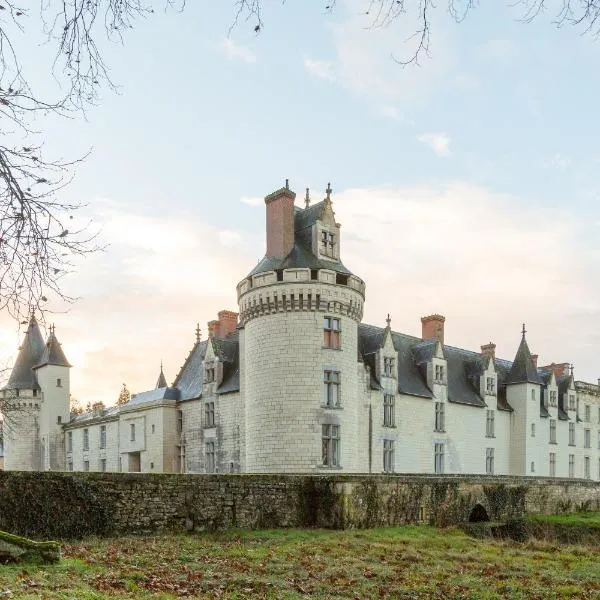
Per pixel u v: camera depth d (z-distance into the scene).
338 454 33.41
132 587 12.99
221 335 47.94
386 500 28.08
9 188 6.88
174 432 46.75
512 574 17.81
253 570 16.61
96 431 54.62
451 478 31.75
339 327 34.56
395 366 43.28
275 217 36.16
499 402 53.97
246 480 25.27
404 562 19.08
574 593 15.52
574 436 61.41
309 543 22.06
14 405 57.84
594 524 31.97
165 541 21.05
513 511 35.00
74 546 19.11
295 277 33.69
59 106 6.63
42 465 58.66
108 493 21.94
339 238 36.88
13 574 12.48
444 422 46.88
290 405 33.03
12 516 19.95
